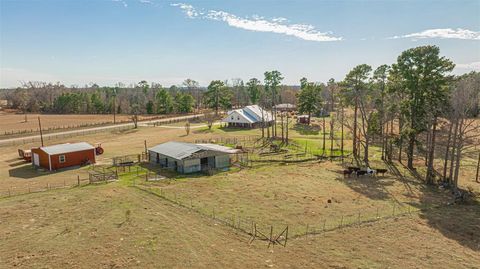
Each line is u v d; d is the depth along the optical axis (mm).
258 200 29750
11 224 23672
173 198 29734
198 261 18750
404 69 42219
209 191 32219
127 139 67000
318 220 25391
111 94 160000
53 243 20797
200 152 41594
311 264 18656
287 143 62344
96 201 28609
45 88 171375
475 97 38000
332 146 56469
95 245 20500
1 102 196500
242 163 45969
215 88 105875
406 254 20234
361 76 50000
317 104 92438
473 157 51281
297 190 33344
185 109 125188
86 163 44875
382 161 49312
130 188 32781
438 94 39844
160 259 18906
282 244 21094
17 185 34406
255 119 86938
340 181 37875
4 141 64812
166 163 43656
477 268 18797
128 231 22516
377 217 26422
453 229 24469
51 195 30484
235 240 21531
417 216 26984
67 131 78938
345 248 20781
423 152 47094
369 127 48531
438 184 37469
